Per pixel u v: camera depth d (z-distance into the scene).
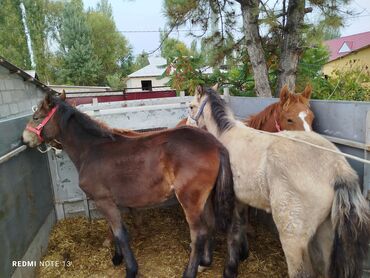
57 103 3.02
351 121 2.46
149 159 2.61
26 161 3.15
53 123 3.03
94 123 2.94
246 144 2.45
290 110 2.83
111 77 32.19
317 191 1.96
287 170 2.06
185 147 2.54
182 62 7.26
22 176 2.99
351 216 1.85
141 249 3.38
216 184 2.57
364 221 1.86
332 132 2.73
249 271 2.92
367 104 2.26
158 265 3.08
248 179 2.37
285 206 2.07
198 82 7.15
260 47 5.96
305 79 6.65
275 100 3.62
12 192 2.69
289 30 5.72
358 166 2.36
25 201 2.99
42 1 33.12
